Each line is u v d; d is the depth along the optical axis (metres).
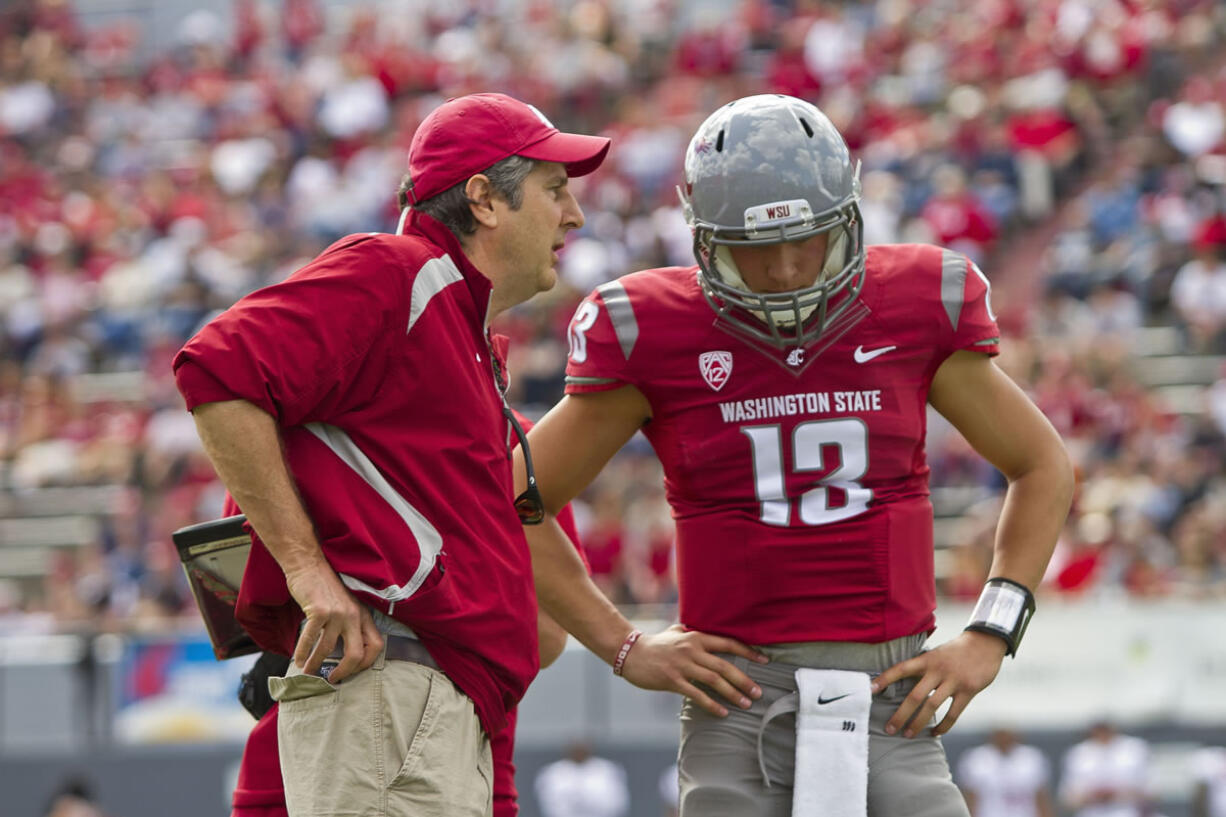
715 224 9.91
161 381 53.38
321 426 9.36
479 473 9.63
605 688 35.59
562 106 67.94
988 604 10.49
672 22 72.12
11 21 79.44
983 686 10.34
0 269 61.22
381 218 62.03
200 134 71.50
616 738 35.44
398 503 9.30
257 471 8.89
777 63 67.19
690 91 66.44
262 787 10.53
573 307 50.75
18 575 48.78
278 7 78.38
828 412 10.17
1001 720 33.94
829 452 10.18
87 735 36.56
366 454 9.33
